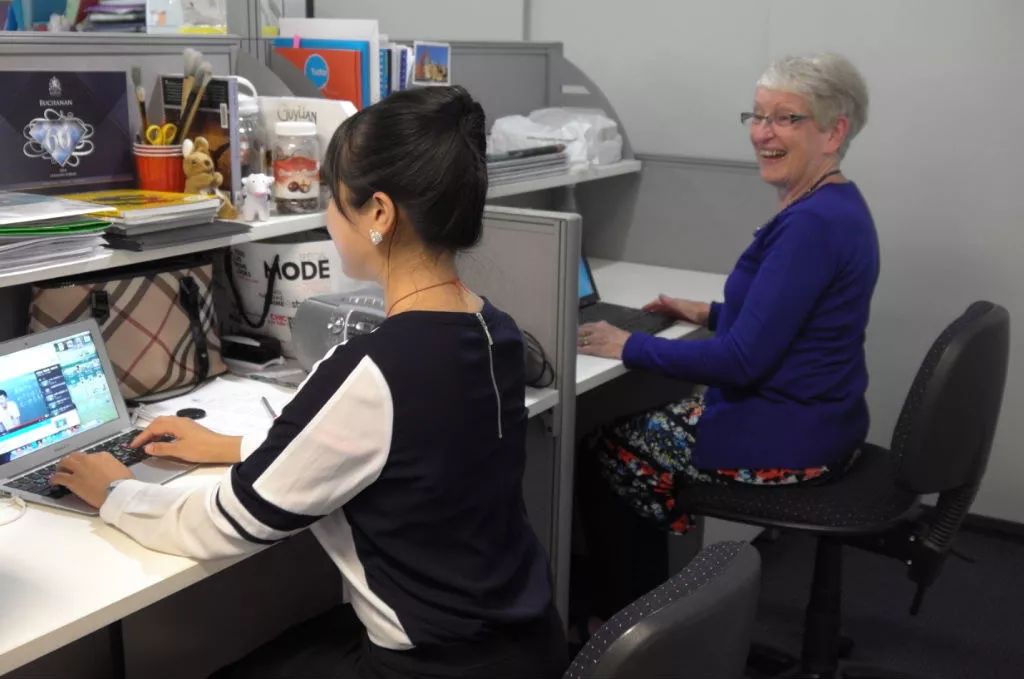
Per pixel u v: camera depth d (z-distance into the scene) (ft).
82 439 5.33
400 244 4.02
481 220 4.13
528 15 11.16
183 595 6.74
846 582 9.09
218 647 7.07
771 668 7.60
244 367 6.55
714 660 3.34
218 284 6.79
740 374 6.56
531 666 4.28
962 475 6.32
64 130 5.78
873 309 10.03
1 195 5.39
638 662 3.05
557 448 6.64
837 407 6.71
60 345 5.29
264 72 6.88
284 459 3.96
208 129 6.10
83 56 5.90
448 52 7.97
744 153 10.27
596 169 9.18
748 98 10.12
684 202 9.81
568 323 6.40
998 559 9.50
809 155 6.77
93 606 3.98
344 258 4.20
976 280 9.52
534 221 6.33
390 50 7.36
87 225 5.12
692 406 7.45
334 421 3.90
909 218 9.70
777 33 9.85
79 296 5.57
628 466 7.42
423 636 4.09
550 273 6.37
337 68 7.09
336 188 4.05
